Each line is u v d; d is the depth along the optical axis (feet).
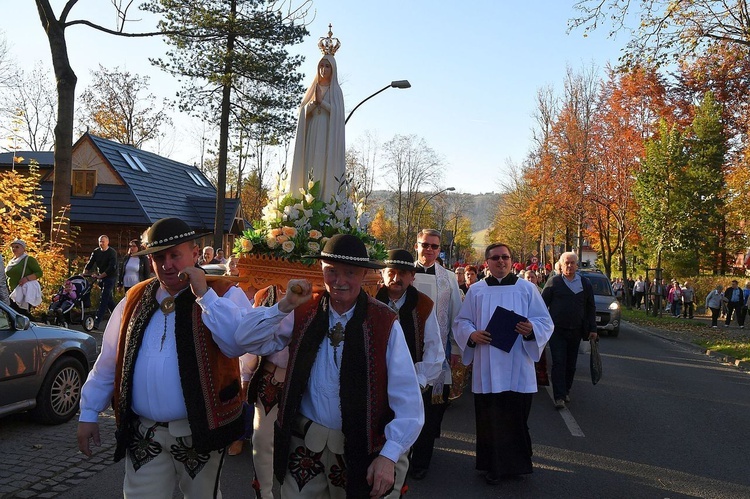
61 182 48.44
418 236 19.63
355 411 9.30
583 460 20.24
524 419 17.90
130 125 150.61
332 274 9.59
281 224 18.01
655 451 21.50
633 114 115.24
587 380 35.73
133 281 45.75
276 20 64.49
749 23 51.90
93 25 47.98
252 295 17.79
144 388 9.77
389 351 9.62
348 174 21.17
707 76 59.41
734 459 20.76
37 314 42.75
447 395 18.26
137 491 9.93
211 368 9.83
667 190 91.81
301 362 9.64
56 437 20.57
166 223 9.87
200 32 63.46
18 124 52.19
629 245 134.21
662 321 84.43
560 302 28.07
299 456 9.75
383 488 8.80
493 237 235.81
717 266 129.08
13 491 15.67
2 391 20.03
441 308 19.11
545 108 147.64
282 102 69.56
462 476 18.39
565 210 125.39
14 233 46.96
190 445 9.87
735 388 35.12
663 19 52.85
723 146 104.68
